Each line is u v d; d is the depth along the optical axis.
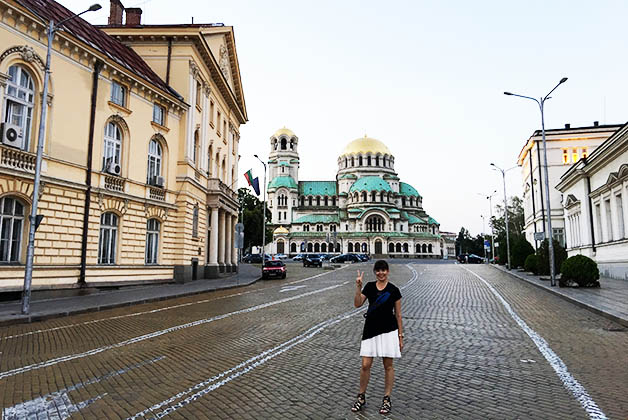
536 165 51.34
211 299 20.66
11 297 17.89
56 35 19.69
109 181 22.98
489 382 7.41
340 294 22.64
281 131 126.25
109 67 22.81
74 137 20.84
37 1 21.05
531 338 11.06
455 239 153.25
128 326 13.24
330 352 9.69
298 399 6.62
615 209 29.58
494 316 14.70
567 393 6.83
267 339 11.14
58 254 19.88
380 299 6.29
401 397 6.66
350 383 7.41
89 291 21.28
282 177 122.38
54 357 9.37
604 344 10.35
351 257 73.12
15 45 17.97
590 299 17.92
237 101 44.72
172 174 28.14
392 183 123.19
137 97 25.17
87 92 21.73
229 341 10.92
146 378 7.79
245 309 16.95
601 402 6.42
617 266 29.39
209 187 34.22
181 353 9.67
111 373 8.12
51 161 19.55
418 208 126.81
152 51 30.03
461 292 22.94
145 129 25.78
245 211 65.50
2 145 17.19
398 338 6.18
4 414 6.10
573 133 48.97
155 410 6.22
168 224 27.59
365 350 6.17
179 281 27.92
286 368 8.38
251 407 6.29
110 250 23.42
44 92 15.63
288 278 36.53
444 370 8.16
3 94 17.58
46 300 18.44
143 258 25.33
